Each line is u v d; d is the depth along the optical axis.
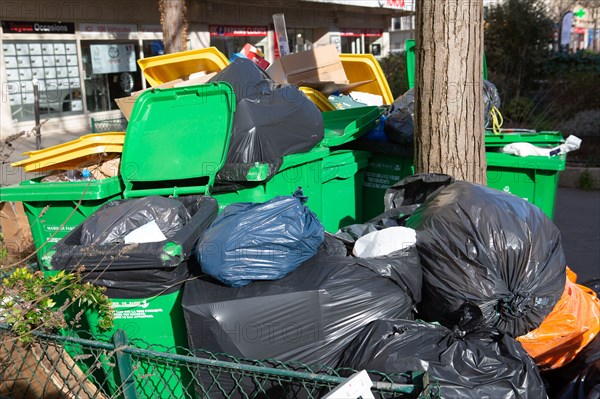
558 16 17.30
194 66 5.87
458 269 2.83
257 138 3.73
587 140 10.05
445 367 2.42
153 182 3.83
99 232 3.15
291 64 6.82
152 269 2.84
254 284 2.76
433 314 2.96
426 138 3.86
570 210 7.43
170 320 2.99
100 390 3.01
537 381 2.46
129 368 2.61
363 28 23.16
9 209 4.92
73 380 3.14
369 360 2.49
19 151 10.70
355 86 6.85
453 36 3.69
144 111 3.93
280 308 2.68
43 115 13.71
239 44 17.61
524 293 2.79
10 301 2.77
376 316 2.76
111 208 3.35
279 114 3.93
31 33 13.20
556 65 13.47
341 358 2.66
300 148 4.05
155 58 5.69
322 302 2.70
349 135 4.71
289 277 2.79
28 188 3.69
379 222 3.53
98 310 3.00
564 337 2.94
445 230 2.91
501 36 13.33
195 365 2.75
